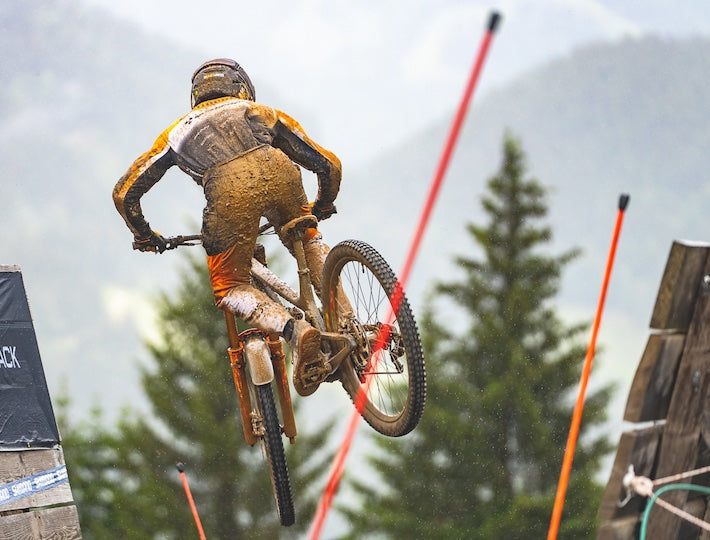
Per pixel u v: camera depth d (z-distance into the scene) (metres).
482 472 64.00
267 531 64.38
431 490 64.25
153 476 65.00
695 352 7.43
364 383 11.87
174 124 12.41
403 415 11.20
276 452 12.40
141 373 68.38
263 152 12.20
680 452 7.57
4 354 14.71
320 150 12.63
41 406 14.80
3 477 14.20
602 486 64.38
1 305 14.82
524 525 60.22
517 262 74.00
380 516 64.38
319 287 12.63
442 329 71.44
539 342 71.19
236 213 12.06
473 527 62.91
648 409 7.45
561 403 68.12
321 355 11.75
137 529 63.31
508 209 75.38
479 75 5.34
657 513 7.56
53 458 14.76
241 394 13.03
